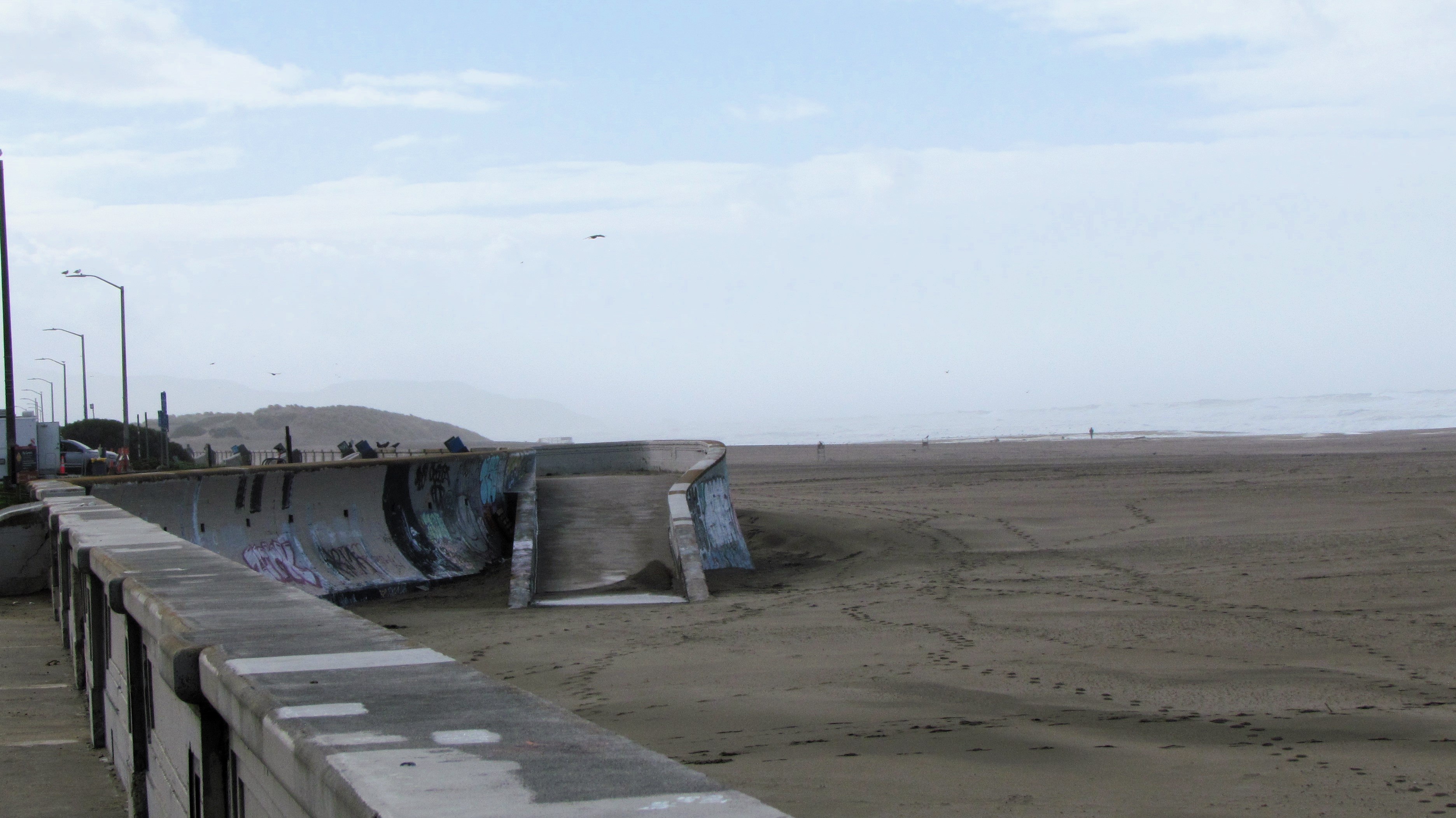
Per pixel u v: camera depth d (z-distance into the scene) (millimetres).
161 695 4934
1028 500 33438
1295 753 8312
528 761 2221
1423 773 7742
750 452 95688
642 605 17469
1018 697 10359
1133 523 27000
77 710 8852
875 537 26125
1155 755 8352
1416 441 77812
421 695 2865
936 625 14625
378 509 19016
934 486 41156
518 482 26406
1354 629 13266
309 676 3123
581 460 37656
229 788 3658
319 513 17406
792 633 14383
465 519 22344
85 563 7219
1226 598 15922
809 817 7070
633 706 10516
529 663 12875
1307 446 76438
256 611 4434
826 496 38375
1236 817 6914
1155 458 62031
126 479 13477
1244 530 24266
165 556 6547
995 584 18562
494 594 18438
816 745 8875
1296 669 11250
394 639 3754
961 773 7969
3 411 42969
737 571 21734
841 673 11688
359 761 2223
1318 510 27281
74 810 6195
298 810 2541
